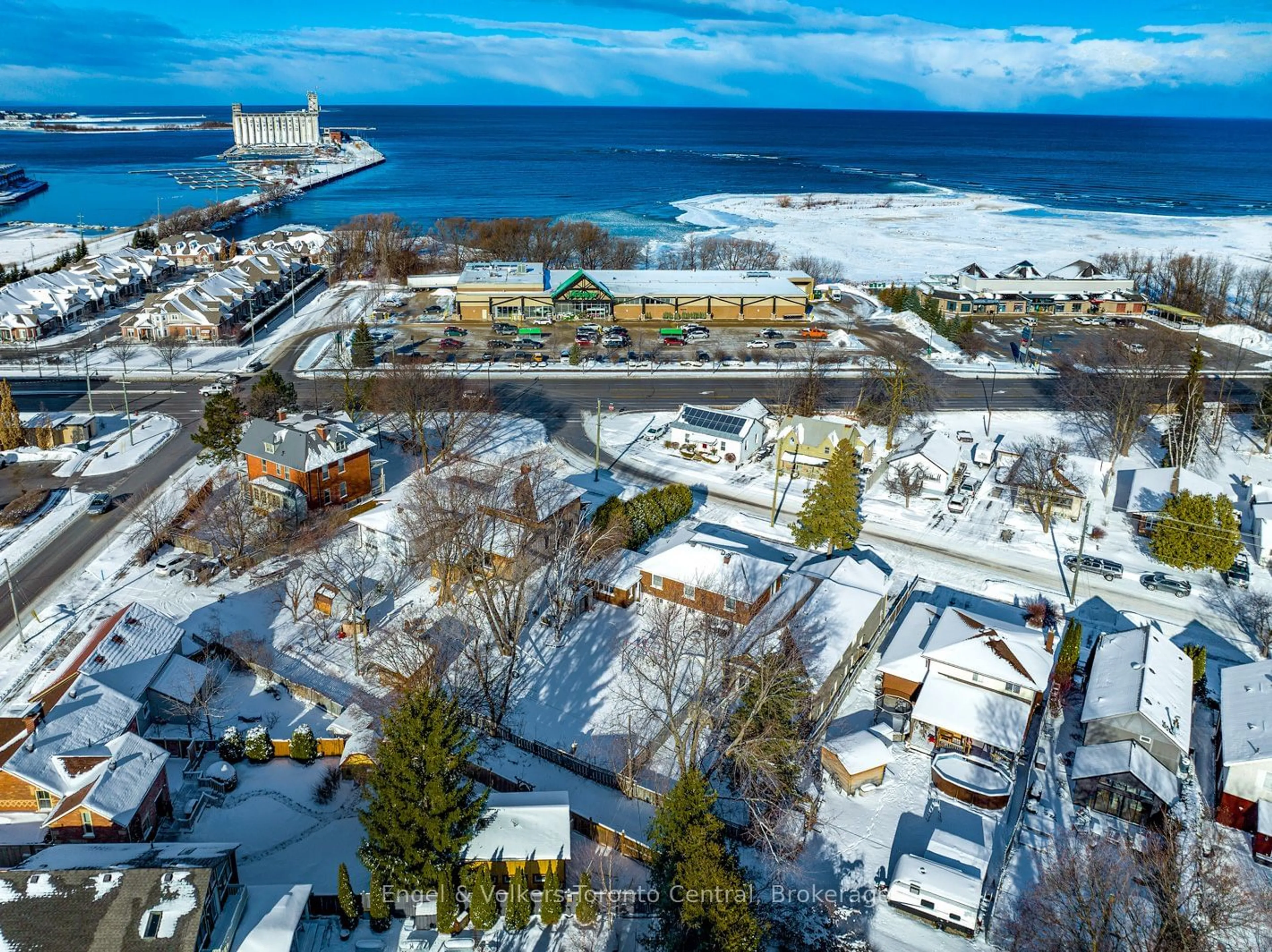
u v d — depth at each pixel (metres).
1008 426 111.12
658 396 120.19
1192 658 63.62
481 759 55.06
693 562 70.69
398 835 42.84
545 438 104.94
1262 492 89.62
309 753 55.16
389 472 94.06
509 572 69.44
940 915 45.41
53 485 89.81
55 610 69.19
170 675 58.62
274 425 84.75
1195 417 97.69
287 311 161.12
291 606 70.31
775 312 159.25
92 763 50.16
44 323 144.25
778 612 64.38
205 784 53.00
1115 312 170.12
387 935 44.12
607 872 47.44
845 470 77.31
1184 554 77.69
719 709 56.19
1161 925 42.88
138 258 181.75
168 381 123.00
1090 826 51.94
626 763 53.53
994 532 86.06
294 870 47.50
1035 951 42.94
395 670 60.03
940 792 54.28
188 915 38.50
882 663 62.31
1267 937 43.25
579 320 155.75
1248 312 172.25
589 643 66.88
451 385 110.31
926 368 134.00
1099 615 73.06
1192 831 51.12
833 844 50.34
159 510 83.62
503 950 43.56
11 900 38.41
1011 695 59.00
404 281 185.00
